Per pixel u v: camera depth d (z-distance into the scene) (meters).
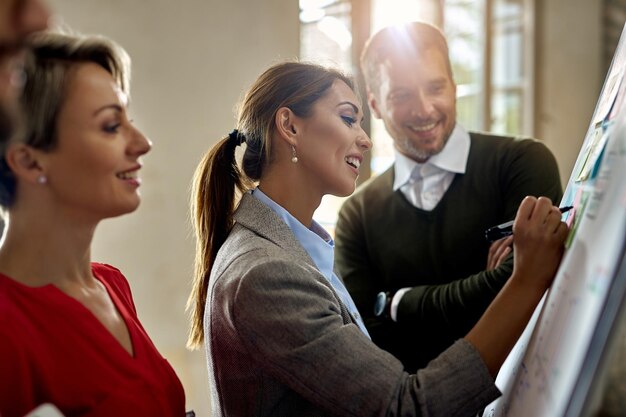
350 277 1.75
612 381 0.79
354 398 0.94
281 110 1.15
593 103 4.02
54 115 0.82
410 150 1.66
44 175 0.83
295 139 1.16
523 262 0.99
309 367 0.95
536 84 3.97
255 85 1.22
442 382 0.94
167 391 0.97
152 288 2.80
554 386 0.75
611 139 0.87
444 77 1.65
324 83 1.17
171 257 2.85
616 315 0.66
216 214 1.24
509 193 1.58
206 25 2.88
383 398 0.93
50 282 0.88
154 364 0.97
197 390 2.86
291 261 1.02
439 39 1.69
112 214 0.88
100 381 0.85
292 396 1.03
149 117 2.78
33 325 0.83
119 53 0.92
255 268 0.99
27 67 0.81
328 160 1.16
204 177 1.25
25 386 0.79
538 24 3.95
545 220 0.99
